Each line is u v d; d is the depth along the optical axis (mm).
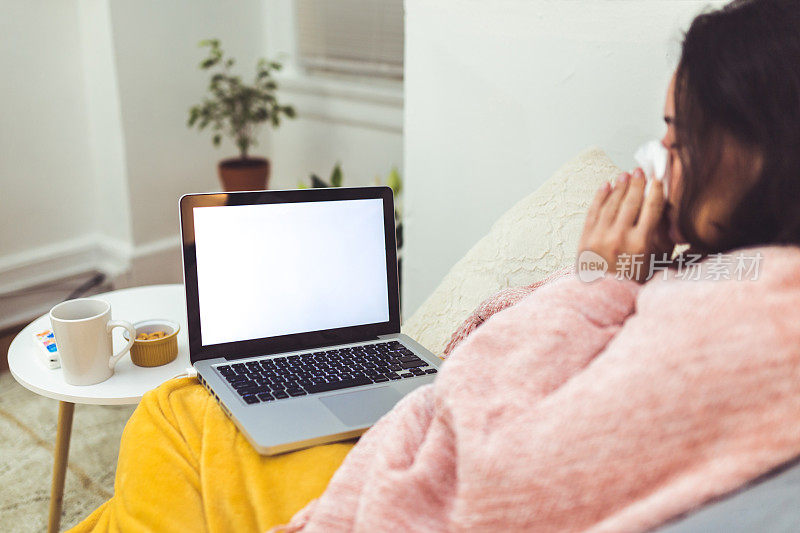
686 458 493
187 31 2408
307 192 1010
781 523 482
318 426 796
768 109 542
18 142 2240
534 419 531
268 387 881
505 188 1388
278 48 2658
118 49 2227
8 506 1417
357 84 2486
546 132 1300
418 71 1466
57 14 2229
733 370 486
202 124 2354
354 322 1030
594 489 502
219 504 713
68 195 2414
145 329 1198
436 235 1542
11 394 1851
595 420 506
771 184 548
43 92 2262
